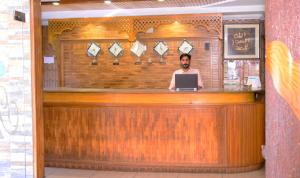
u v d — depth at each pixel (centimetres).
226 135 498
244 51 793
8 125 390
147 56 798
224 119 497
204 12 729
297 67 127
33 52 383
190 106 496
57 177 485
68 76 830
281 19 130
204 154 499
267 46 138
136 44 792
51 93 536
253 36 791
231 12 726
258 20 787
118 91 515
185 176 487
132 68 803
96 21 756
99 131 520
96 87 816
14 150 390
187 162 502
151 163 508
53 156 536
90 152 524
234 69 798
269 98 137
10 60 386
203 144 499
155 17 739
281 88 131
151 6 720
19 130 388
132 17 745
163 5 708
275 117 134
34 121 385
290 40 129
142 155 510
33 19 382
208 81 785
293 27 128
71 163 530
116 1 639
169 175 492
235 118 499
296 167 128
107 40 807
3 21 386
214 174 496
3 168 393
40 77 398
